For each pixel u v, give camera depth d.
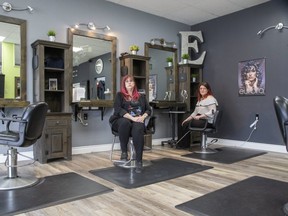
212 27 4.95
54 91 3.42
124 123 2.71
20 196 1.93
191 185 2.24
